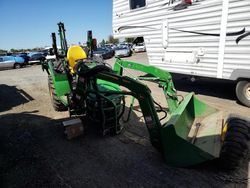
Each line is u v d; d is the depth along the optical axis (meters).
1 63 19.12
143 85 3.16
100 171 3.19
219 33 5.54
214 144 3.00
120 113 4.34
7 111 6.06
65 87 4.99
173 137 3.01
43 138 4.30
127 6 7.97
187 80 8.66
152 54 7.59
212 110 3.96
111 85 4.62
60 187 2.91
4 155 3.72
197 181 2.86
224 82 8.36
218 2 5.40
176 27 6.56
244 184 2.77
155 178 2.96
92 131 4.47
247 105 5.53
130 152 3.63
